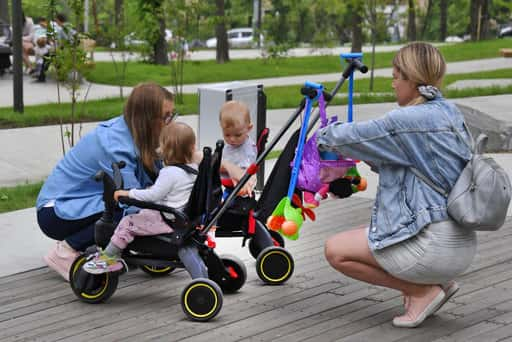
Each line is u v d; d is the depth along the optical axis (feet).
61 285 18.16
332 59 90.79
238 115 17.53
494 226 13.52
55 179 18.38
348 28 137.90
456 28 199.52
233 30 164.96
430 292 14.85
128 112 17.40
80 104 50.37
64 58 30.68
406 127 13.76
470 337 14.56
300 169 16.26
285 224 15.61
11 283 18.34
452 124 13.94
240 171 17.48
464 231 13.87
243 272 17.22
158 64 79.92
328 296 17.03
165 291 17.63
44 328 15.52
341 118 42.22
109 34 58.44
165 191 15.80
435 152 13.76
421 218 13.74
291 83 65.82
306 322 15.53
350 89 16.07
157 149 17.47
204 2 59.00
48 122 41.88
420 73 14.01
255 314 16.06
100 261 16.15
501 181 13.35
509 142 32.91
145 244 16.46
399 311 16.02
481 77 64.64
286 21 155.63
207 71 75.05
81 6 30.68
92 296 16.87
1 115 43.04
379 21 59.26
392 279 14.83
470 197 13.42
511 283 17.49
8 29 69.41
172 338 14.85
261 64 84.79
